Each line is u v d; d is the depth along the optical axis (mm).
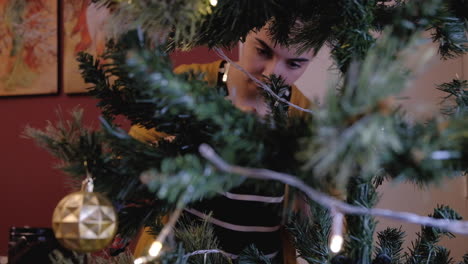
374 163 241
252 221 796
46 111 2143
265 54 739
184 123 365
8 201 2172
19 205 2156
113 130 342
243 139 288
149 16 318
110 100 392
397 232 606
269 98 554
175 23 351
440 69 1185
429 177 267
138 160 350
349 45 365
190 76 335
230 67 839
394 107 268
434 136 263
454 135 258
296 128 300
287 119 326
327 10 447
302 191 320
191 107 285
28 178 2154
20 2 2172
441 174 263
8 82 2178
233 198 778
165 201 386
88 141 354
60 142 357
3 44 2193
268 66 737
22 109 2178
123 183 358
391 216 258
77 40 2088
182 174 247
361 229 359
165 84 279
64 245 330
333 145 234
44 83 2131
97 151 354
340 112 240
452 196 1224
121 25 335
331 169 260
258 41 720
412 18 365
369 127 231
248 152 288
